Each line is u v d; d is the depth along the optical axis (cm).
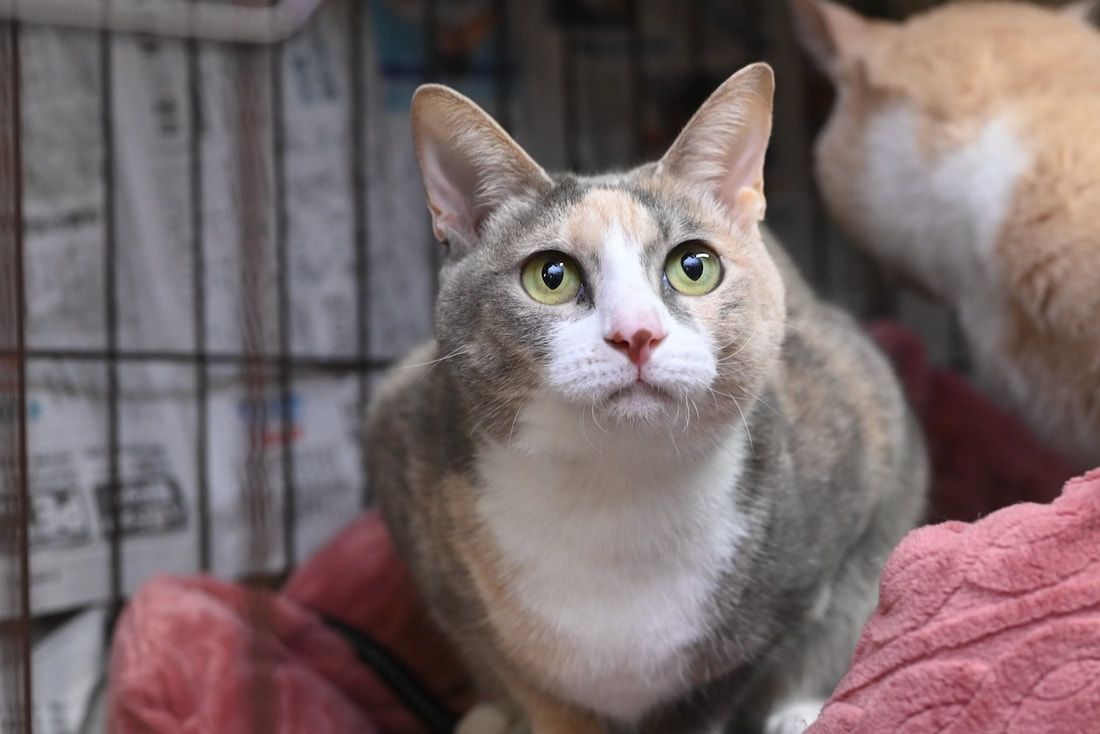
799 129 94
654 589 56
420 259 90
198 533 83
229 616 67
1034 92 72
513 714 67
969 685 49
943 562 51
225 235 84
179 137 83
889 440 65
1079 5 79
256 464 66
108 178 80
